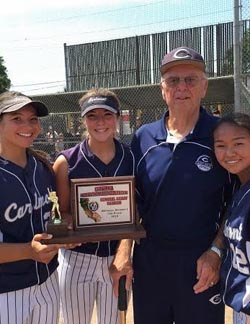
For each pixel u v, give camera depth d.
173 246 1.14
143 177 1.18
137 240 1.13
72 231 1.04
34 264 1.07
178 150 1.14
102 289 1.29
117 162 1.24
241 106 3.47
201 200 1.12
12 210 1.02
